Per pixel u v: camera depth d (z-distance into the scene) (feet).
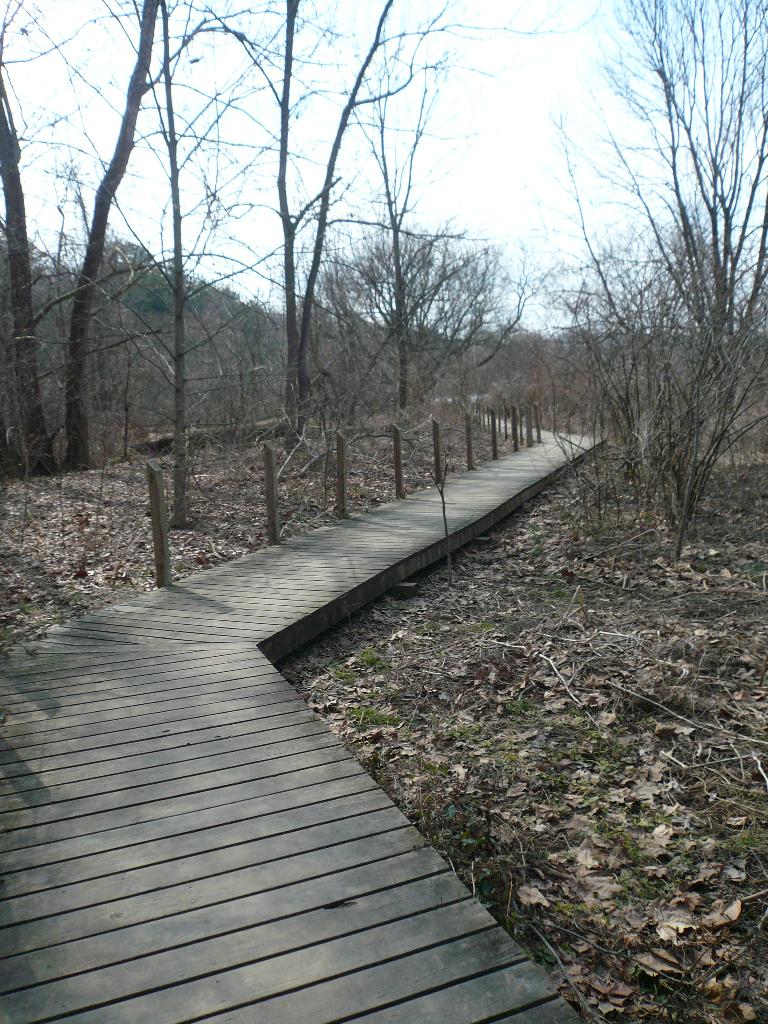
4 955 8.63
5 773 12.71
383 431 58.34
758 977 9.55
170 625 20.44
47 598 24.09
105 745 13.67
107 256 50.31
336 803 11.68
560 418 77.82
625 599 23.85
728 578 25.09
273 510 30.25
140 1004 7.93
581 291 33.35
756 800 13.01
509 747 15.25
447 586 27.32
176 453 34.24
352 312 71.31
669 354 30.53
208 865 10.18
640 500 34.14
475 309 91.81
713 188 46.44
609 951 10.02
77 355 50.47
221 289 43.80
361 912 9.23
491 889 10.94
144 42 34.50
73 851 10.53
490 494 40.55
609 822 12.73
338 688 18.61
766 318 27.58
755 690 16.78
